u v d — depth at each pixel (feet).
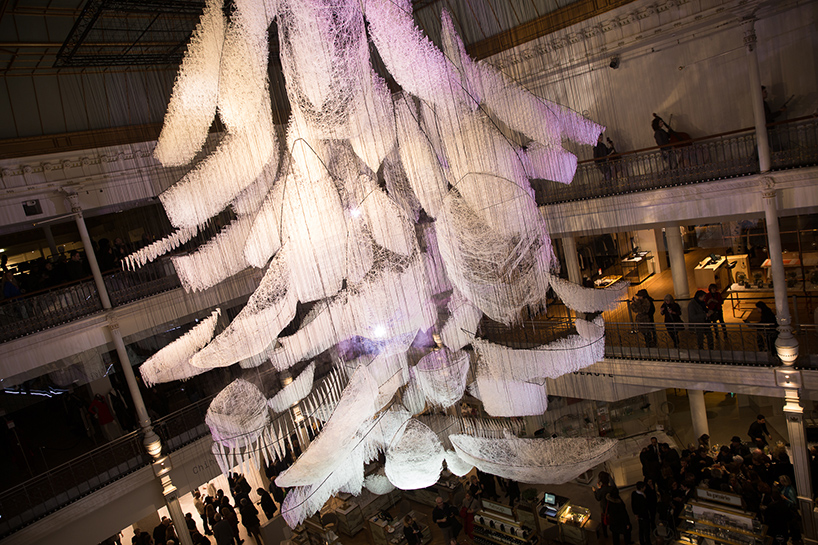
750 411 36.42
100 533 29.04
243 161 21.94
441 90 20.35
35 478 27.30
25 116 26.99
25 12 23.53
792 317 29.25
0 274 33.94
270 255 21.48
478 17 29.37
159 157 23.09
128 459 30.58
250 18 19.38
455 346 23.71
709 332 28.63
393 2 19.47
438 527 32.91
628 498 31.89
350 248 19.65
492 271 20.67
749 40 24.49
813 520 25.44
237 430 24.68
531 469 20.98
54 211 28.60
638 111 30.25
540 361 22.25
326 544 30.45
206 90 21.35
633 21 28.32
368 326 20.29
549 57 29.58
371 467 35.60
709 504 24.66
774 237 25.39
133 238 35.60
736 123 27.73
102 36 25.88
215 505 33.99
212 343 21.03
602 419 35.73
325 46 18.15
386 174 24.20
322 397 24.44
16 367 27.14
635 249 41.42
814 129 24.93
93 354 32.94
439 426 25.53
